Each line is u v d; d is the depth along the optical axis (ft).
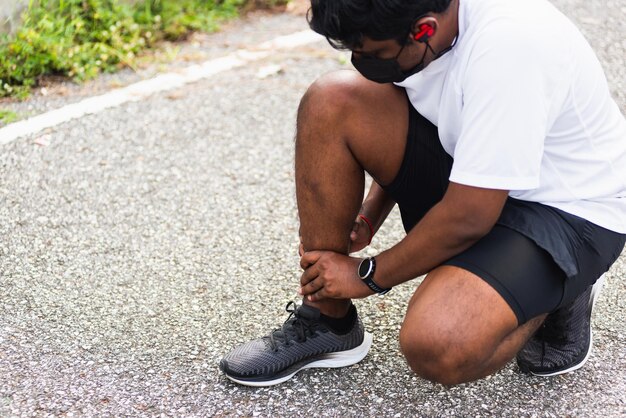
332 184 6.89
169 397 7.27
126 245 9.48
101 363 7.68
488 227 6.18
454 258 6.39
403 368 7.60
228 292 8.73
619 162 6.58
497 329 6.19
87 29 13.82
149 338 8.02
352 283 6.86
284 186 10.77
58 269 9.04
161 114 12.22
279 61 13.96
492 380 7.44
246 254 9.39
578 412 7.09
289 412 7.08
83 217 9.95
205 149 11.47
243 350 7.39
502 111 5.86
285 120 12.27
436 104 6.49
